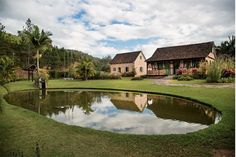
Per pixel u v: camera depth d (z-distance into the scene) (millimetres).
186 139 5762
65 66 70688
